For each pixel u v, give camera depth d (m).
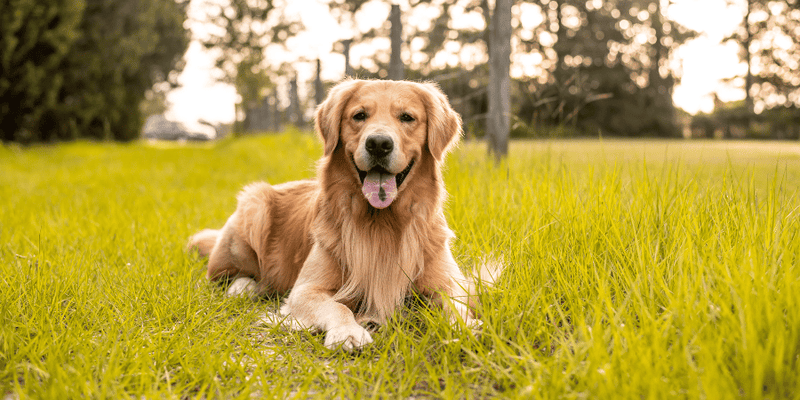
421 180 3.24
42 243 4.17
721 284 2.16
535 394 1.78
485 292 2.78
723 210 3.18
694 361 1.93
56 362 2.11
